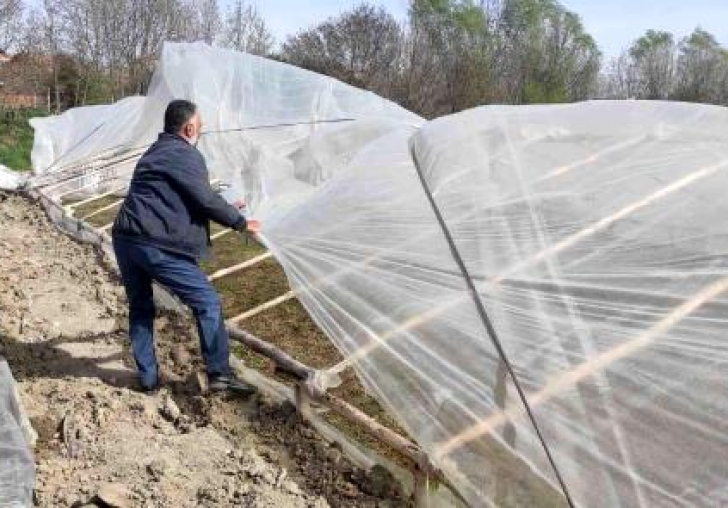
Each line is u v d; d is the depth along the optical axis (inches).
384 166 193.3
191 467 159.8
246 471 157.8
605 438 109.9
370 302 164.6
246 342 215.0
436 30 1346.0
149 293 194.2
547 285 125.5
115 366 211.9
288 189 354.6
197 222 186.9
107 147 527.2
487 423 130.6
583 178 143.4
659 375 110.7
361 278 169.5
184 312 250.5
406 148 198.2
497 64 1451.8
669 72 1740.9
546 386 116.8
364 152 211.6
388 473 157.2
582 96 1574.8
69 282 294.4
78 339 231.0
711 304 114.1
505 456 126.7
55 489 146.9
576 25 1496.1
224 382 191.8
